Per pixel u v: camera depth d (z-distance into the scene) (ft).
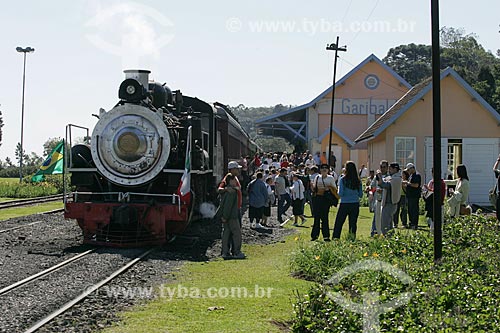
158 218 50.83
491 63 294.87
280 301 31.53
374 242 44.70
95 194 53.01
